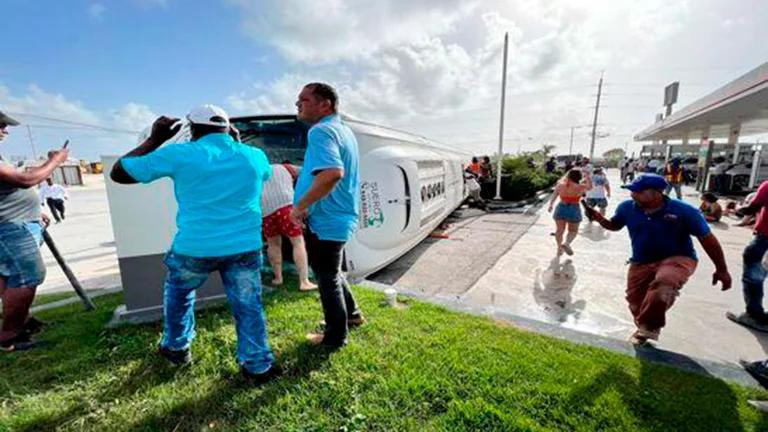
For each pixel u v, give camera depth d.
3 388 2.24
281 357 2.52
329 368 2.40
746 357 3.08
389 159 5.05
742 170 15.40
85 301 3.59
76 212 15.70
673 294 2.77
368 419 1.95
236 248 2.07
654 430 1.86
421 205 5.91
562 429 1.87
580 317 3.96
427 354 2.56
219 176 2.01
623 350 2.71
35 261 2.82
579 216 5.83
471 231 8.69
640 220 3.07
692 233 2.86
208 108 2.07
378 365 2.42
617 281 5.06
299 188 2.32
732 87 11.43
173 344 2.35
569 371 2.38
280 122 4.67
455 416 1.96
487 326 3.05
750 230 7.89
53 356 2.60
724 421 1.93
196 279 2.18
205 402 2.08
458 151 12.65
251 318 2.21
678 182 12.62
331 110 2.41
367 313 3.32
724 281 2.86
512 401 2.08
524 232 8.43
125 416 1.96
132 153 2.03
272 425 1.91
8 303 2.72
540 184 15.66
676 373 2.37
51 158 2.88
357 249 4.68
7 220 2.65
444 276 5.41
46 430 1.89
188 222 2.02
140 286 3.17
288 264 4.91
